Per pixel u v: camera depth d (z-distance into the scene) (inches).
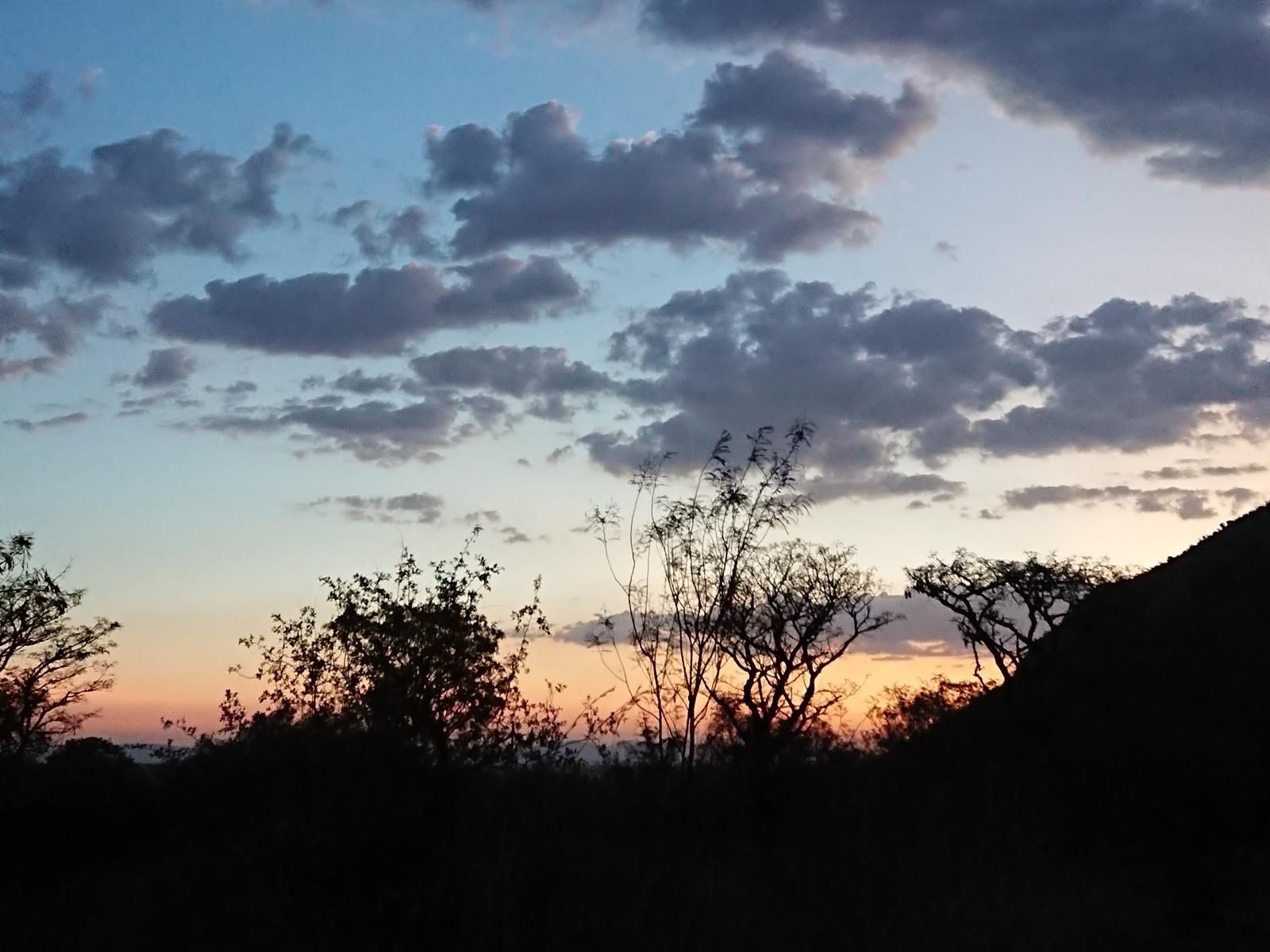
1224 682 654.5
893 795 687.1
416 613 855.1
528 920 475.8
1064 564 849.5
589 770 738.8
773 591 863.1
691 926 487.5
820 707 843.4
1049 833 671.1
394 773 520.4
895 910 515.5
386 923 473.4
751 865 601.0
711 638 863.7
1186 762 626.8
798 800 710.5
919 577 860.6
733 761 747.4
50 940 515.8
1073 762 681.6
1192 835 629.6
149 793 721.0
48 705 1079.0
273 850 503.8
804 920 521.3
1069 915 553.9
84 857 684.1
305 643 863.1
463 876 488.7
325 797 512.4
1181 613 737.0
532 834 520.4
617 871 520.7
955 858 578.2
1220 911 634.8
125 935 498.3
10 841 669.9
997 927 516.4
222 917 491.5
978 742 783.1
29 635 1086.4
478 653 837.8
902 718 866.8
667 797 690.8
